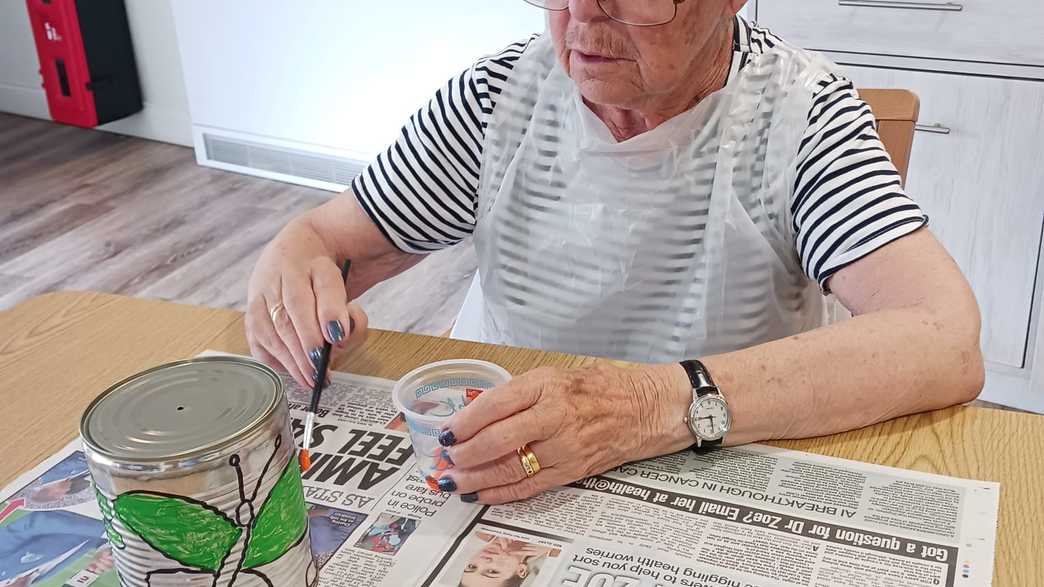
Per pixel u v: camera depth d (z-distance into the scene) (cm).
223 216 322
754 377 84
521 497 78
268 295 104
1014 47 192
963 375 88
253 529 62
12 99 410
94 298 112
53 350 101
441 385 88
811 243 104
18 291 277
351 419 89
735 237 110
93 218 323
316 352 96
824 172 104
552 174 117
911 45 201
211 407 62
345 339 97
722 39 106
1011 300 211
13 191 344
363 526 76
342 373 96
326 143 336
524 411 78
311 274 105
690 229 112
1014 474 79
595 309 119
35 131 396
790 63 109
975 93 198
